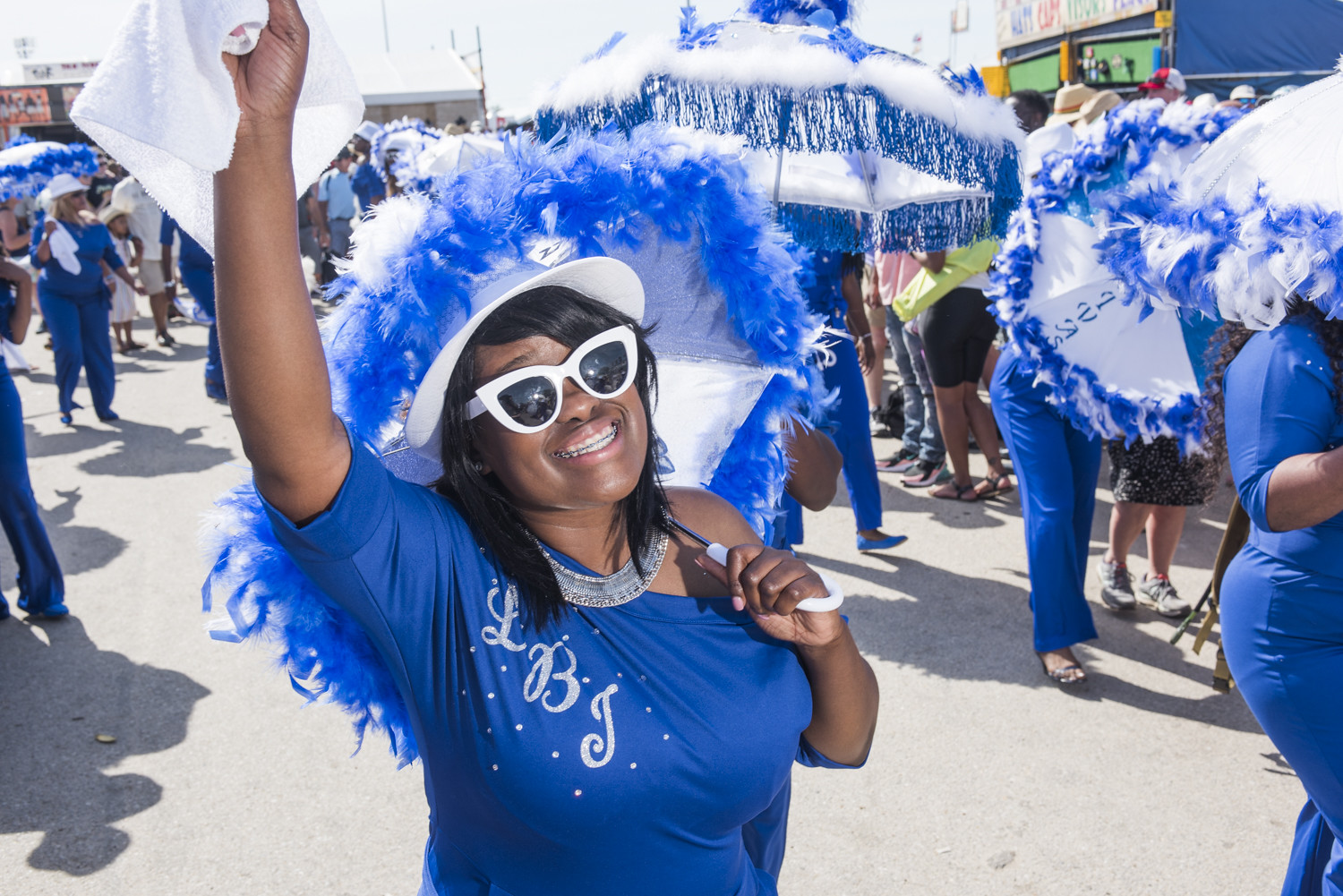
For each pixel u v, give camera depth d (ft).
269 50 3.31
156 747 11.15
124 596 15.11
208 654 13.23
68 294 24.04
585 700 4.07
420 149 26.63
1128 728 11.03
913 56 9.84
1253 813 9.57
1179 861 8.96
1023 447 11.85
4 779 10.58
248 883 9.02
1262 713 6.79
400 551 4.00
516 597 4.15
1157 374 10.89
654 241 5.75
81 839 9.62
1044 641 11.93
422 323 4.55
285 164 3.42
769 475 6.36
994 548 16.11
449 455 4.19
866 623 13.71
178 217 3.49
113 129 3.03
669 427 6.08
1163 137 10.62
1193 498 12.66
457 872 4.46
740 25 9.56
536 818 4.07
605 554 4.35
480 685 4.04
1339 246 6.18
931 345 17.30
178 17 3.07
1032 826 9.49
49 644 13.60
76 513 18.81
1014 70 42.78
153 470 21.21
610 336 4.07
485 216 4.74
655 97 8.90
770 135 8.93
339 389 4.66
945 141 9.39
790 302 6.03
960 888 8.75
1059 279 11.11
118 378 29.96
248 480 4.61
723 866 4.49
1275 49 33.45
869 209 11.08
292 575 4.46
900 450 20.29
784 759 4.42
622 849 4.18
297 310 3.52
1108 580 13.78
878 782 10.24
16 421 13.75
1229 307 6.63
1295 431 6.26
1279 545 6.64
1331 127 7.00
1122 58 35.42
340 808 10.05
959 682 12.09
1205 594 11.08
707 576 4.53
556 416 3.98
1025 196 11.39
